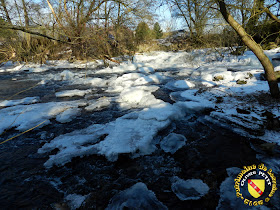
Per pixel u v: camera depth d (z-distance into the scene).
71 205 1.66
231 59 9.38
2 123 3.34
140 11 6.80
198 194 1.72
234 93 4.20
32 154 2.47
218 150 2.39
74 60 12.98
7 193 1.81
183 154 2.36
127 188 1.84
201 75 7.07
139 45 18.00
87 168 2.18
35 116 3.67
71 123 3.42
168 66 10.55
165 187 1.84
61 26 5.73
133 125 3.10
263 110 3.05
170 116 3.30
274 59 7.83
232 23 3.15
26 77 8.29
